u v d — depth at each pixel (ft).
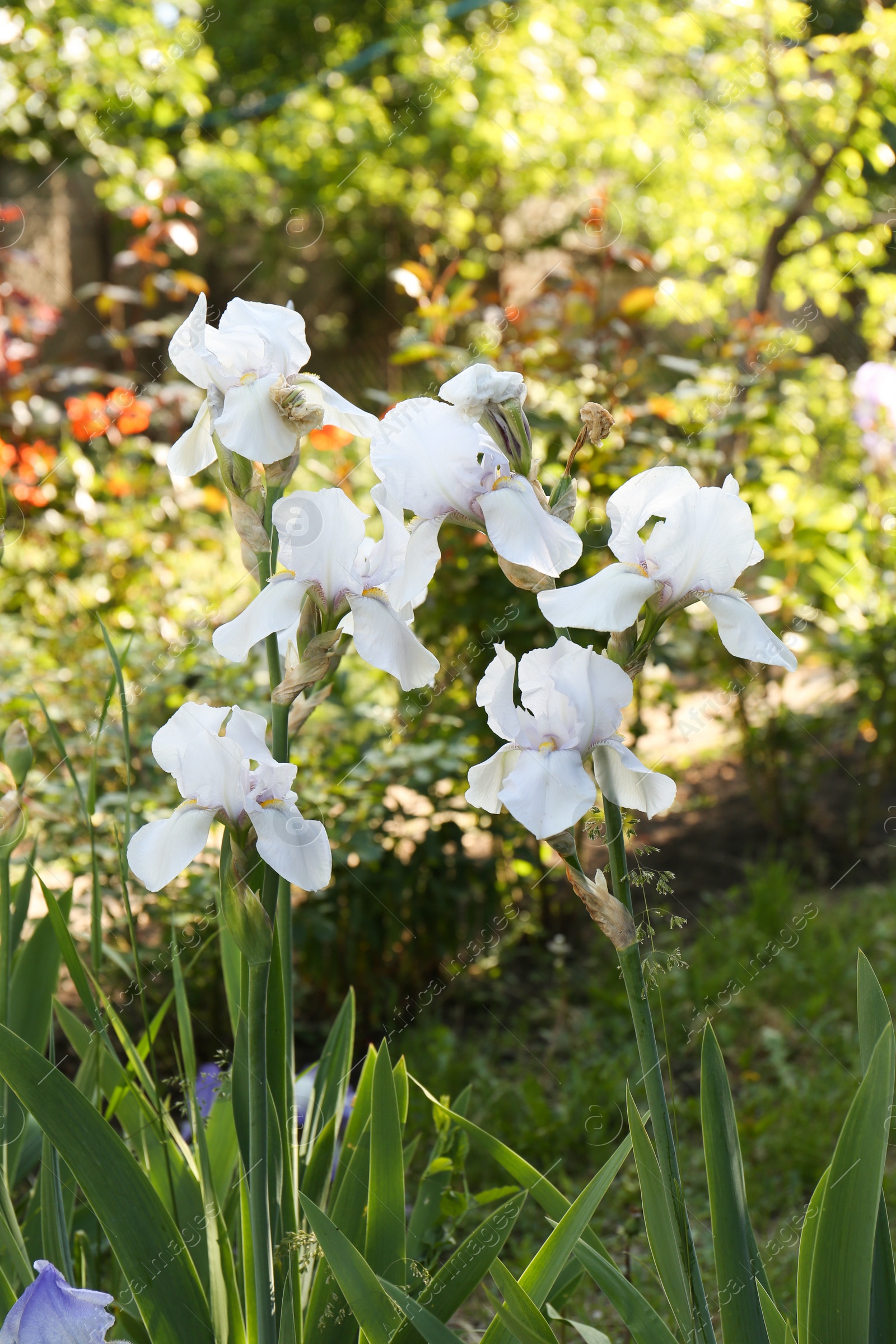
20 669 11.78
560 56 25.70
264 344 4.18
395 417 4.08
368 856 10.37
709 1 21.16
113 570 14.80
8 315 16.75
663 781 3.73
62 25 20.71
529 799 3.67
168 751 3.98
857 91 18.71
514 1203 4.46
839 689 17.62
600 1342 4.35
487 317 13.83
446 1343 3.86
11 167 29.43
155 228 17.62
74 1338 3.89
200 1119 4.84
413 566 4.10
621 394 12.50
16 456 14.92
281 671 4.68
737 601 3.95
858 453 18.51
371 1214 4.64
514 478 4.03
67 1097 4.19
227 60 37.14
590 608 3.82
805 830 15.97
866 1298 4.15
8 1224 4.71
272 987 4.49
